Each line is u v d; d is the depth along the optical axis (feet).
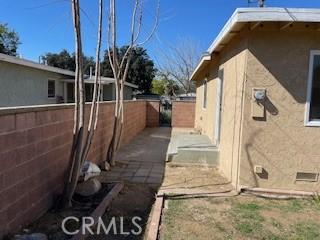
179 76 104.83
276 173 18.15
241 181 18.35
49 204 14.33
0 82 40.06
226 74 23.00
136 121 43.93
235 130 19.42
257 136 18.03
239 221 14.03
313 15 15.61
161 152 30.30
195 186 19.27
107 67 82.99
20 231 11.78
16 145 11.23
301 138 17.84
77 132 14.82
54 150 14.56
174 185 19.43
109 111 25.93
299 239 12.44
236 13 16.02
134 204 15.94
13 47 107.96
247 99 17.90
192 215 14.56
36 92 49.29
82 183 16.47
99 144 23.22
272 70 17.56
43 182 13.60
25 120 11.79
